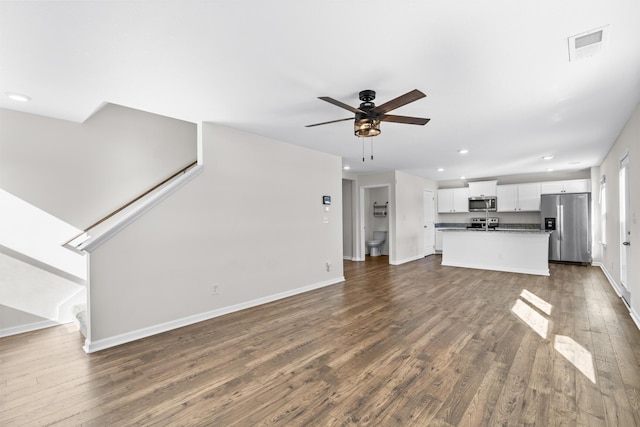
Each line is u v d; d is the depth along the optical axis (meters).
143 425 1.79
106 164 3.90
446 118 3.52
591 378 2.22
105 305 2.90
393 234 7.41
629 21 1.78
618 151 4.27
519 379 2.22
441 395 2.04
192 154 4.71
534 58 2.21
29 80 2.49
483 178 8.73
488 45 2.04
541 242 6.02
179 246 3.42
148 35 1.88
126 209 4.02
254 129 3.95
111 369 2.45
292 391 2.11
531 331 3.12
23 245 3.35
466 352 2.66
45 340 3.09
